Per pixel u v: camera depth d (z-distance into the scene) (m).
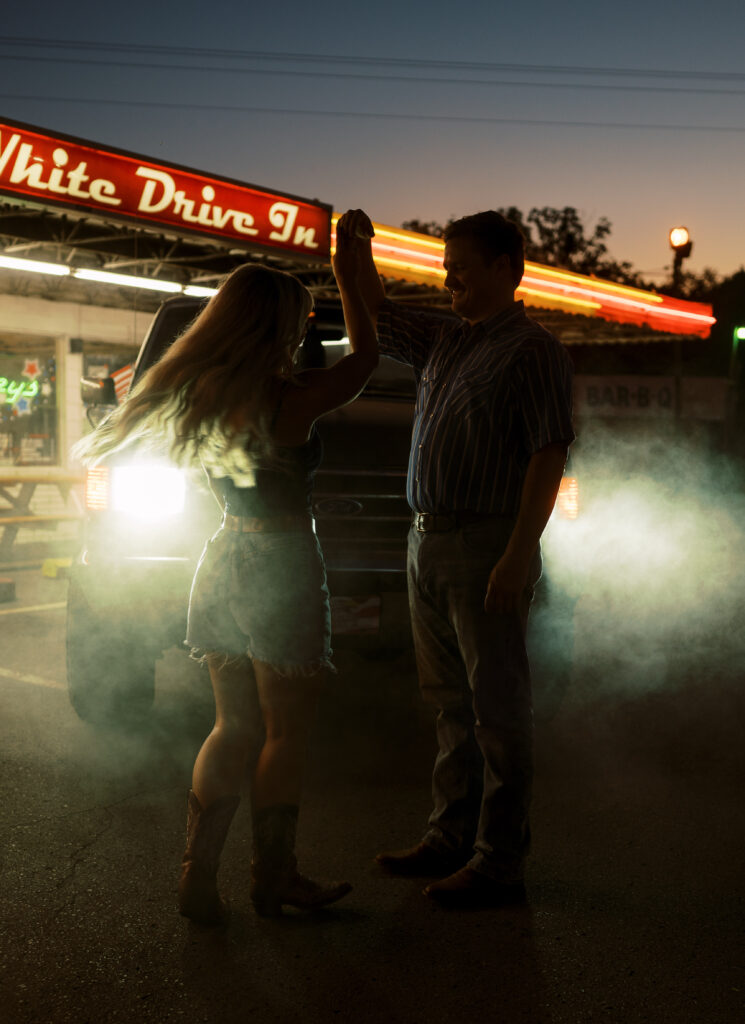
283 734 2.77
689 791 3.86
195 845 2.69
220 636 2.76
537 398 2.75
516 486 2.87
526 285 16.36
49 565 9.36
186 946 2.61
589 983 2.46
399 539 4.25
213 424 2.58
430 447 2.90
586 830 3.45
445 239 3.01
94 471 4.01
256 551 2.68
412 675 5.57
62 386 15.88
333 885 2.84
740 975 2.50
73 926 2.71
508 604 2.77
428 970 2.51
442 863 3.09
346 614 4.12
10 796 3.66
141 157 10.65
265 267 2.71
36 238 11.64
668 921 2.78
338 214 13.06
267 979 2.46
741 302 39.28
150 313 17.25
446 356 3.03
